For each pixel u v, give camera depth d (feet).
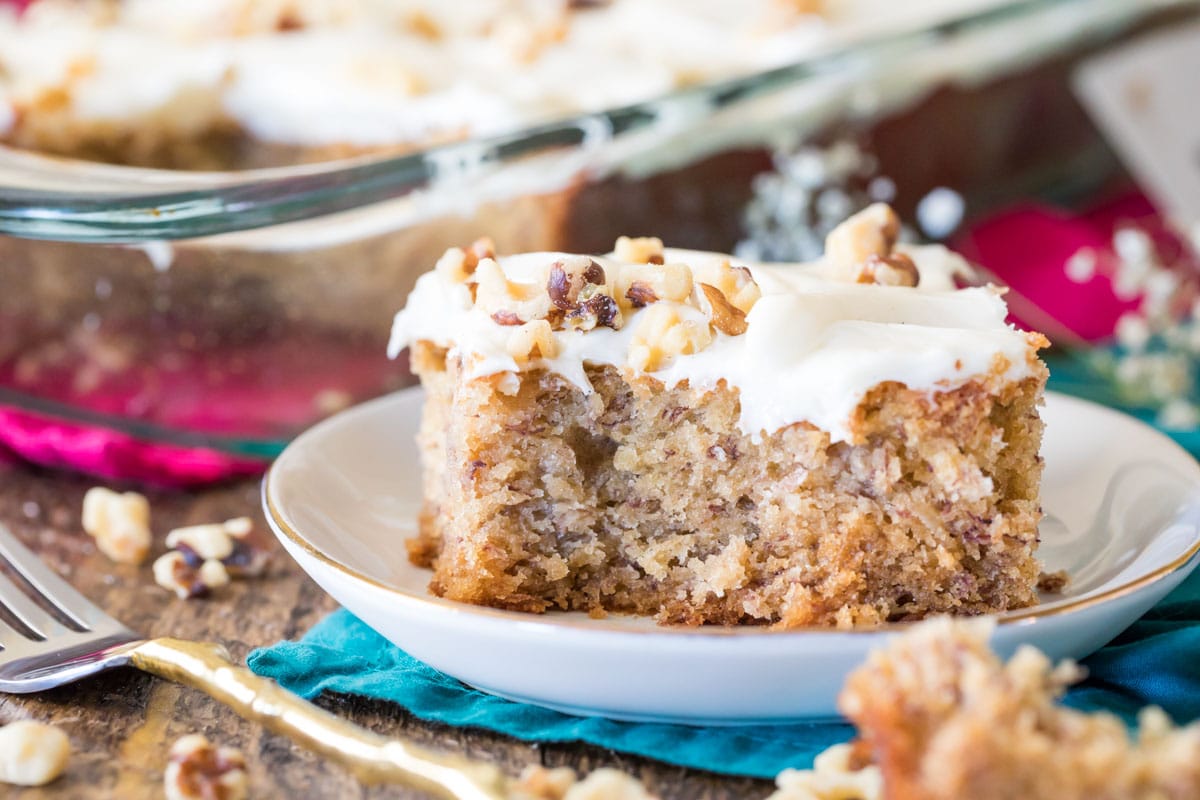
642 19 1.53
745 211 1.39
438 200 1.24
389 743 0.90
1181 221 1.57
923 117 1.49
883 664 0.83
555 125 1.25
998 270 1.57
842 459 1.00
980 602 1.01
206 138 1.38
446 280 1.08
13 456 1.29
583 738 0.93
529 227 1.28
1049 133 1.63
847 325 1.01
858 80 1.38
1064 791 0.79
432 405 1.10
